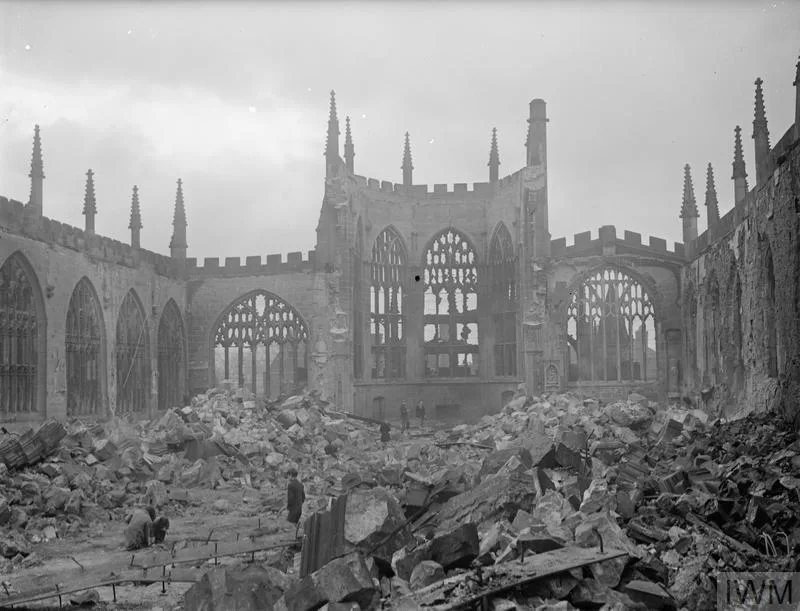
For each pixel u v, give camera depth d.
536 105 56.75
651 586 12.30
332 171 57.88
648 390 54.44
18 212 39.81
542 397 50.09
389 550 13.91
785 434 27.59
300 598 11.84
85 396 46.47
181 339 60.12
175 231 60.59
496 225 62.59
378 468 34.00
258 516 25.98
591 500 16.59
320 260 57.97
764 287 34.47
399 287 64.94
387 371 63.59
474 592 11.28
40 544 21.27
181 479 32.00
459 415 63.31
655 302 54.66
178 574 17.08
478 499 17.42
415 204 65.06
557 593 11.71
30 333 41.06
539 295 54.88
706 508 17.33
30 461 27.05
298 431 41.66
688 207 54.97
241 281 60.22
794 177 28.98
